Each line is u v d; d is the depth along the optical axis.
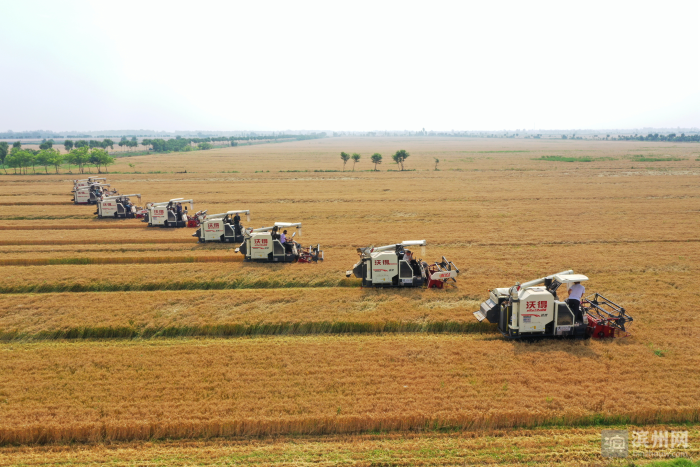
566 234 33.81
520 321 16.22
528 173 77.06
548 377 13.95
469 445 11.40
